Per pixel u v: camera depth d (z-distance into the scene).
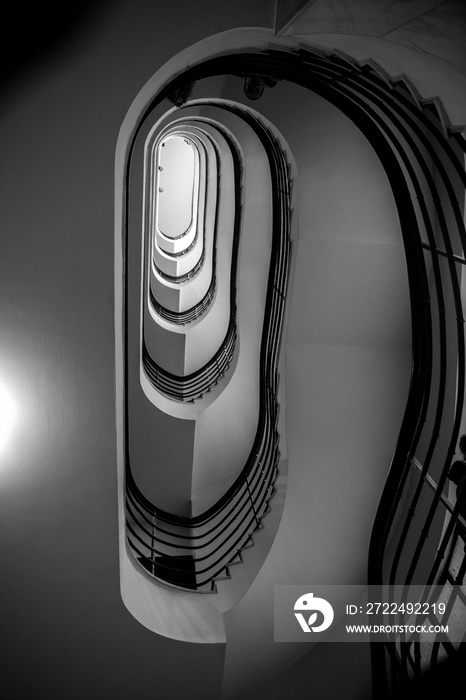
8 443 1.92
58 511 2.06
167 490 5.06
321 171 3.14
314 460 3.34
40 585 2.17
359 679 2.70
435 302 2.84
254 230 4.27
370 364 3.47
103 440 2.00
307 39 1.67
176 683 2.68
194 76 1.91
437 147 2.60
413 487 3.04
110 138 1.60
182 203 8.30
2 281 1.74
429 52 1.50
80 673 2.43
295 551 3.12
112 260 1.77
